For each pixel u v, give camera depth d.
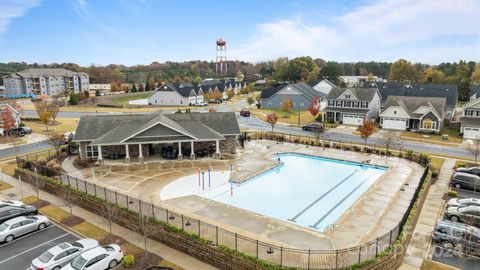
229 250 18.81
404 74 143.88
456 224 21.22
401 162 39.88
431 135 56.84
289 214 26.75
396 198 28.48
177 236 20.97
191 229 22.30
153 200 27.83
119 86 152.38
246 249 19.83
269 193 31.02
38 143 51.53
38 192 30.80
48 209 27.02
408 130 60.94
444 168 37.69
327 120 70.19
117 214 24.47
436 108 60.62
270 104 91.31
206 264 19.55
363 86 92.88
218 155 40.50
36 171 31.86
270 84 149.50
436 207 26.78
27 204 27.92
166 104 102.75
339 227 23.16
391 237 19.59
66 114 82.06
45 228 24.09
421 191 26.83
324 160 42.16
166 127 38.44
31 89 135.12
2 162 40.81
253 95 124.44
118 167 36.88
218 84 131.00
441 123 59.88
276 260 18.58
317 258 18.75
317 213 26.98
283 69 153.88
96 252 18.66
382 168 38.44
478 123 54.53
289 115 78.44
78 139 38.75
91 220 25.11
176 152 41.06
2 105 60.34
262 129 61.78
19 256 20.70
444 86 80.12
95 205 26.17
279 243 20.88
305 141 50.00
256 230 22.66
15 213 25.03
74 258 18.58
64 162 39.34
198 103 101.88
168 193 29.58
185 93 101.75
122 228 23.89
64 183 29.92
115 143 37.38
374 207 26.58
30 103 103.38
